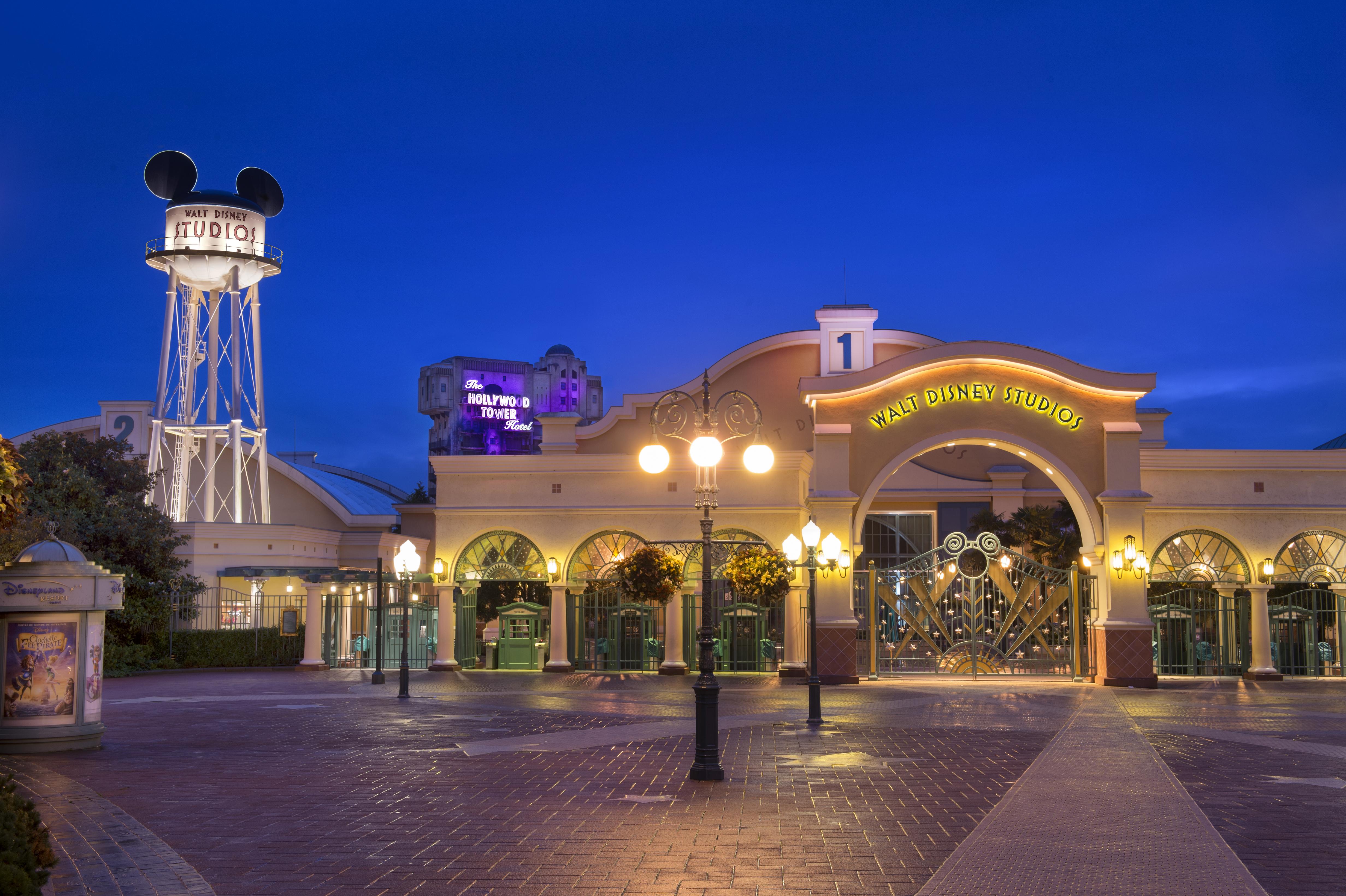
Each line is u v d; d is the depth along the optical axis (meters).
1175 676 36.28
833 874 8.91
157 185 44.03
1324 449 47.25
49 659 16.25
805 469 37.53
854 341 46.12
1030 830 10.50
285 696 26.38
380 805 11.97
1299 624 37.28
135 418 49.19
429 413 162.88
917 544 47.03
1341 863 9.26
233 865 9.29
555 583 36.47
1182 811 11.46
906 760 15.38
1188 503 36.44
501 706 23.73
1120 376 32.12
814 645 20.23
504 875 8.93
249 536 41.19
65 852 9.76
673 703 24.50
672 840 10.16
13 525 14.04
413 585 44.19
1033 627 33.66
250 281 45.06
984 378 32.53
